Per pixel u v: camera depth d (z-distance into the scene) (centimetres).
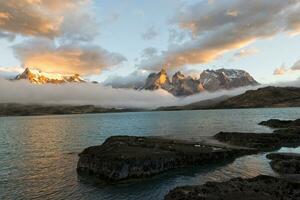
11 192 4772
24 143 10781
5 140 11950
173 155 6319
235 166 6316
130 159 5644
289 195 3853
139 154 6100
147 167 5694
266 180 4591
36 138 12500
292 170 5684
